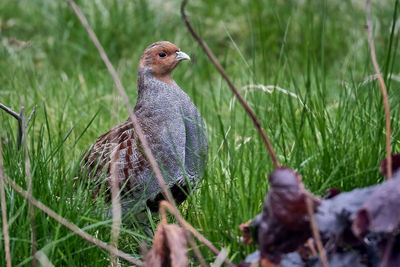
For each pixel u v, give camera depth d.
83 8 15.72
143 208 7.82
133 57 14.74
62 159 7.74
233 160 7.65
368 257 5.29
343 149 7.44
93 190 7.70
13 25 15.55
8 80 12.77
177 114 7.86
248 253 6.17
